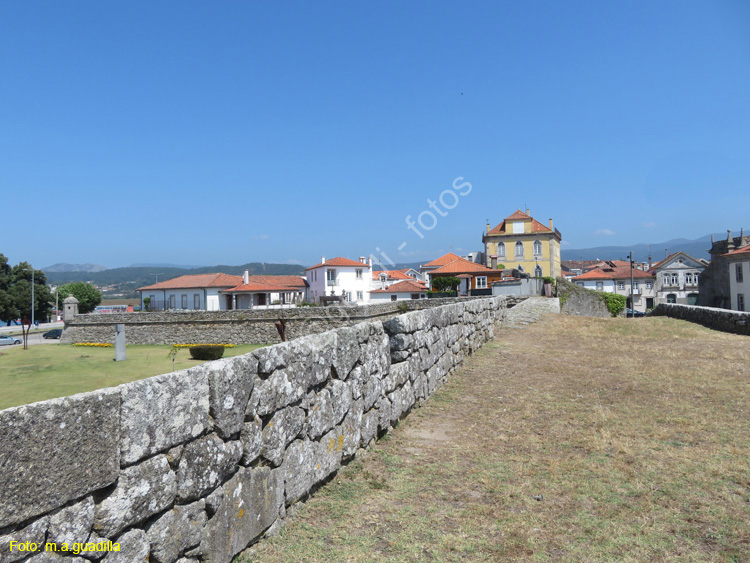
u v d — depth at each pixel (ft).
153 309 244.42
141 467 9.67
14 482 7.55
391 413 22.31
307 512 14.79
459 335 37.37
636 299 259.60
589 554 12.79
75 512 8.43
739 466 18.02
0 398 75.20
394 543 13.23
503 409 26.14
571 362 39.22
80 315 148.77
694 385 30.58
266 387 13.47
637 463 18.54
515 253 248.73
